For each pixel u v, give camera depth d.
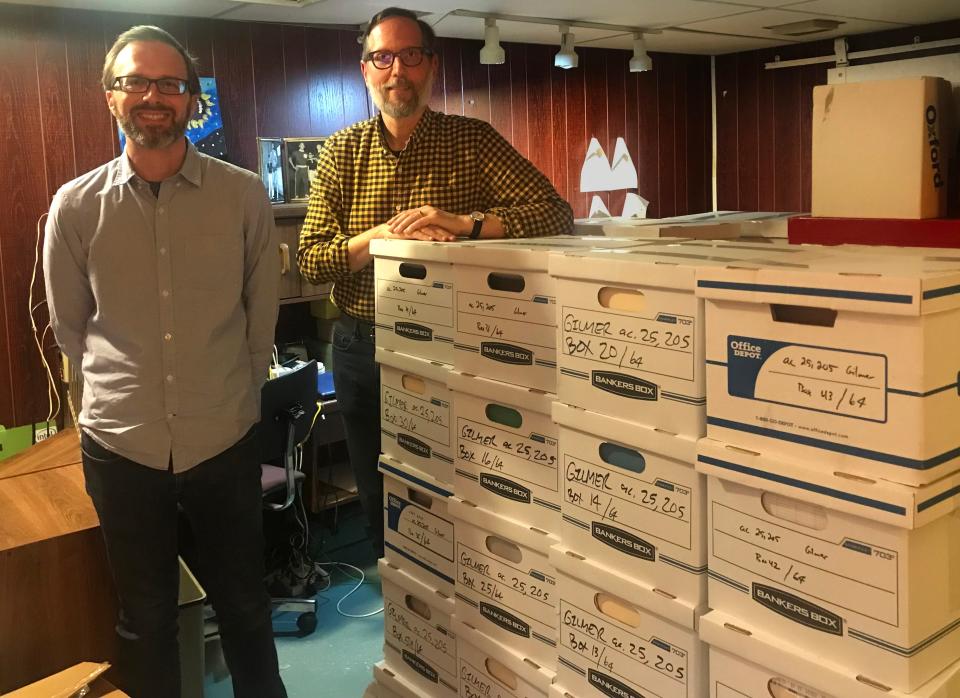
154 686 1.94
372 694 2.11
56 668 2.02
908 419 1.00
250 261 1.97
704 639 1.25
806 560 1.12
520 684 1.66
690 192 5.39
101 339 1.85
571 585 1.49
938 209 1.67
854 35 4.62
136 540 1.88
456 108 4.28
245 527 1.99
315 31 3.75
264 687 2.08
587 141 4.85
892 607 1.04
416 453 1.85
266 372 2.07
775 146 5.14
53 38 3.15
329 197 2.22
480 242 1.72
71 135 3.22
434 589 1.86
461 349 1.68
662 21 3.97
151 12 3.30
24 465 2.47
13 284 3.15
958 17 4.09
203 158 1.89
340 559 3.52
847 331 1.04
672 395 1.27
